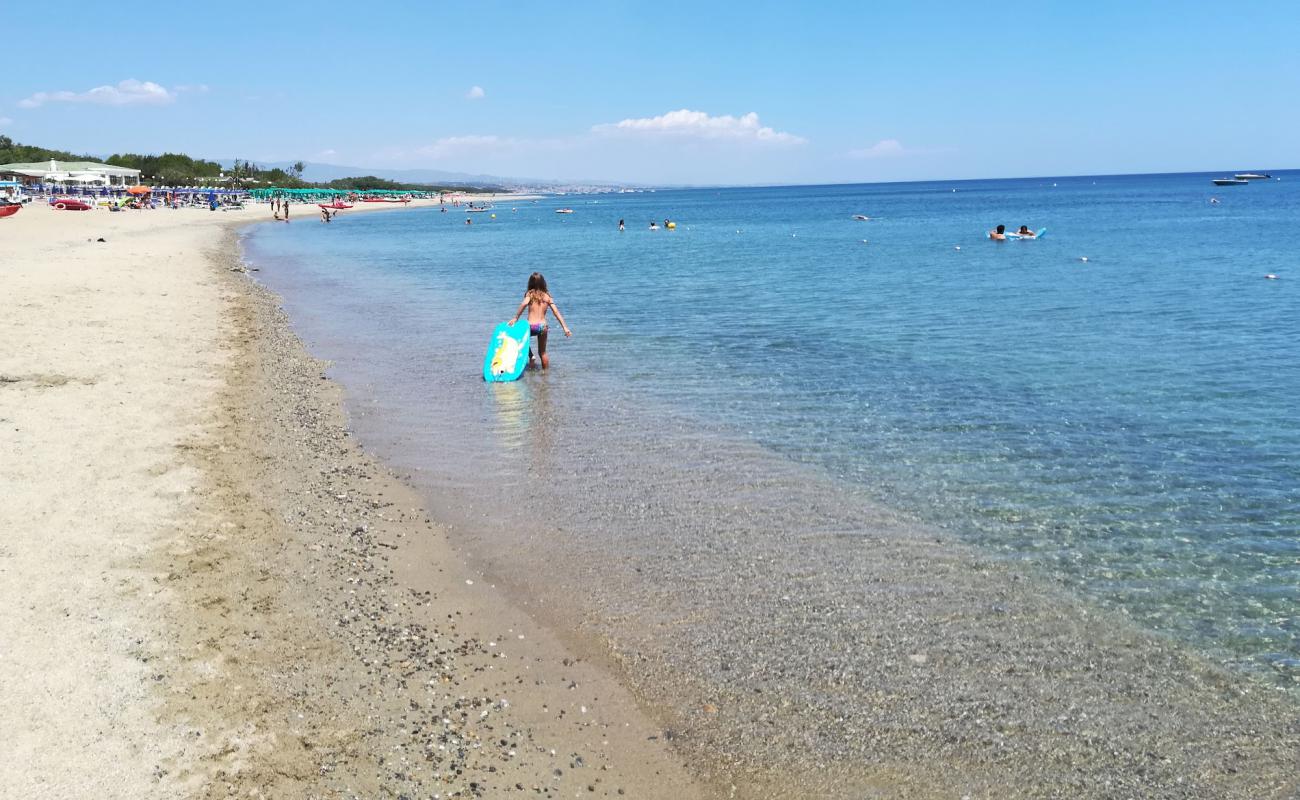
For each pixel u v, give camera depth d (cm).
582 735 499
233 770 436
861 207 12288
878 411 1211
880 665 566
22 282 2216
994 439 1074
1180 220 6494
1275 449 1016
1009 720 508
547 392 1329
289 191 15250
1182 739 491
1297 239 4366
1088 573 701
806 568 711
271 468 932
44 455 877
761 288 2727
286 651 565
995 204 11794
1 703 465
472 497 878
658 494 883
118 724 461
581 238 5916
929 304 2295
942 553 739
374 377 1430
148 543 698
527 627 622
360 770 451
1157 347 1658
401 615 634
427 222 9012
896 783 457
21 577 613
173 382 1265
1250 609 640
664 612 639
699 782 461
